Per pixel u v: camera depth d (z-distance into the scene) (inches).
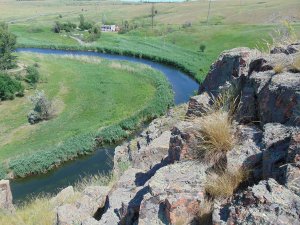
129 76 2632.9
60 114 1932.8
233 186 273.6
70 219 415.5
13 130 1752.0
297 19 4901.6
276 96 321.7
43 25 5669.3
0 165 1359.5
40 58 3265.3
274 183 224.7
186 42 4045.3
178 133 350.9
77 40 4606.3
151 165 484.1
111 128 1635.1
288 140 263.4
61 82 2541.8
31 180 1310.3
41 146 1529.3
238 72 480.7
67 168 1382.9
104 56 3543.3
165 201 268.5
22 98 2244.1
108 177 688.4
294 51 434.0
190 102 466.9
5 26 3348.9
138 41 4284.0
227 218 227.3
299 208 204.8
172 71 2854.3
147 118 1811.0
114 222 327.0
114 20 6702.8
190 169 306.8
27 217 564.1
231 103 389.7
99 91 2298.2
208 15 5890.8
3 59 2760.8
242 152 295.1
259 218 203.6
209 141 320.2
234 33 4028.1
